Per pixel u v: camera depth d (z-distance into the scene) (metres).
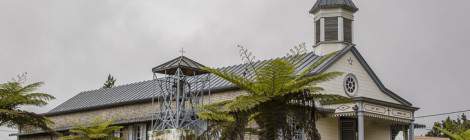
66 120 50.28
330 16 42.88
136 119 42.84
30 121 28.31
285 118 18.33
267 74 18.05
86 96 52.72
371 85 41.88
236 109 17.80
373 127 41.03
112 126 42.62
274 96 18.14
